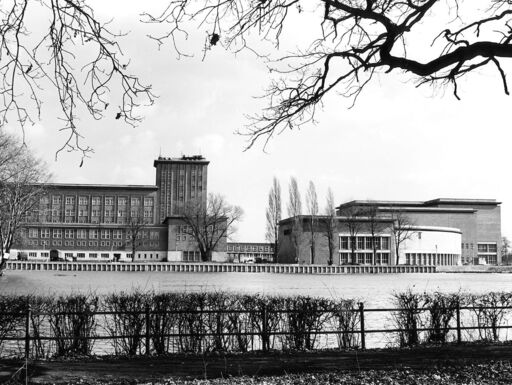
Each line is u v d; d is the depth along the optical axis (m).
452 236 164.88
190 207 144.88
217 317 16.22
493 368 12.99
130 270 131.50
